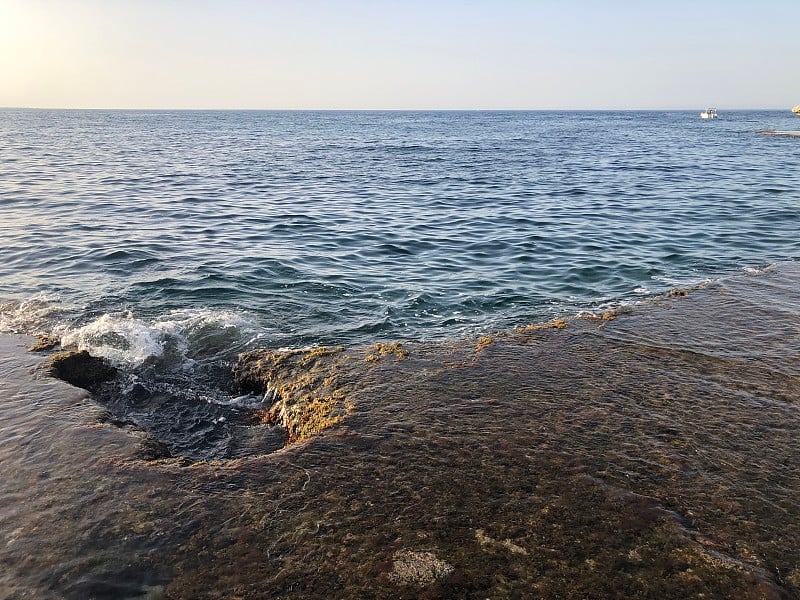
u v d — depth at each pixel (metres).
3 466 3.90
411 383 5.23
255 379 5.83
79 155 33.16
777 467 3.86
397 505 3.49
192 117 170.00
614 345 6.06
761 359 5.64
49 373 5.47
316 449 4.12
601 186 20.70
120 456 4.07
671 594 2.83
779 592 2.84
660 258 10.60
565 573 2.96
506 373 5.39
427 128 88.38
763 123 92.12
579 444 4.14
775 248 11.04
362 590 2.86
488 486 3.66
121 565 3.02
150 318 7.56
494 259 10.88
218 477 3.80
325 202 17.70
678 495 3.57
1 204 15.64
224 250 11.35
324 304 8.34
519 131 75.44
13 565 3.01
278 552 3.12
